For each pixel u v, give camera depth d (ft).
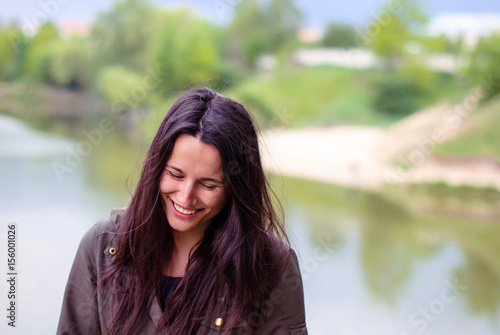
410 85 49.88
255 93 49.01
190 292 3.27
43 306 16.22
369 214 28.17
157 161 3.01
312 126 47.88
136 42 51.13
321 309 18.51
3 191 26.68
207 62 52.19
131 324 3.24
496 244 24.54
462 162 33.35
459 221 27.94
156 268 3.26
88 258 3.38
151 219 3.16
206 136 2.92
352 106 50.47
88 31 49.57
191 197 2.99
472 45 42.45
